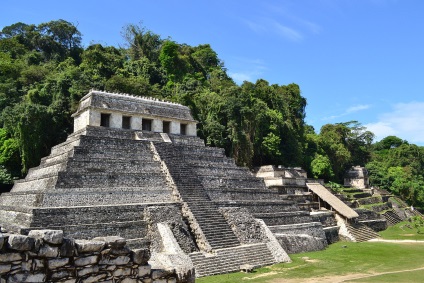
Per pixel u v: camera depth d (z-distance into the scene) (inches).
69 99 1847.9
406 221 2411.4
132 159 1262.3
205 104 2201.0
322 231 1432.1
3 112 1894.7
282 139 2500.0
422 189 3206.2
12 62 2662.4
